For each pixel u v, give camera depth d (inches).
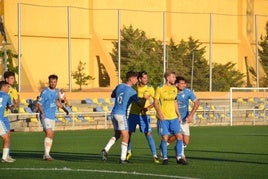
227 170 1434.5
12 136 2696.9
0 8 3676.2
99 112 3376.0
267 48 5255.9
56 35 4530.0
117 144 2255.2
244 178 1306.6
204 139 2527.1
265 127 3489.2
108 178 1299.2
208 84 4493.1
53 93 1652.3
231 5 5315.0
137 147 2155.5
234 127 3486.7
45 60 4475.9
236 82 4763.8
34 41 4431.6
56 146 2186.3
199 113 3806.6
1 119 1583.4
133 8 4906.5
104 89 4451.3
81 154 1876.2
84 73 4534.9
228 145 2215.8
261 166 1519.4
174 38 5049.2
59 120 3265.3
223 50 5241.1
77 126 3334.2
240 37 5315.0
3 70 3447.3
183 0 5103.3
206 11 5201.8
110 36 4753.9
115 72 4512.8
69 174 1362.0
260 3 5452.8
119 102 1563.7
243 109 3855.8
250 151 1969.7
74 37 4611.2
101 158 1733.5
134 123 1649.9
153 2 4987.7
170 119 1547.7
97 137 2637.8
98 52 4667.8
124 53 4557.1
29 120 3144.7
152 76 4261.8
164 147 1547.7
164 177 1310.3
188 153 1894.7
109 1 4825.3
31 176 1333.7
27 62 4384.8
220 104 4040.4
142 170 1425.9
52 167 1486.2
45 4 4517.7
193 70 4441.4
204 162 1614.2
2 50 3506.4
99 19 4771.2
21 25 4379.9
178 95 1615.4
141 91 1692.9
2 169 1446.9
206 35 5196.9
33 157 1761.8
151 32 4958.2
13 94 1785.2
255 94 4259.4
